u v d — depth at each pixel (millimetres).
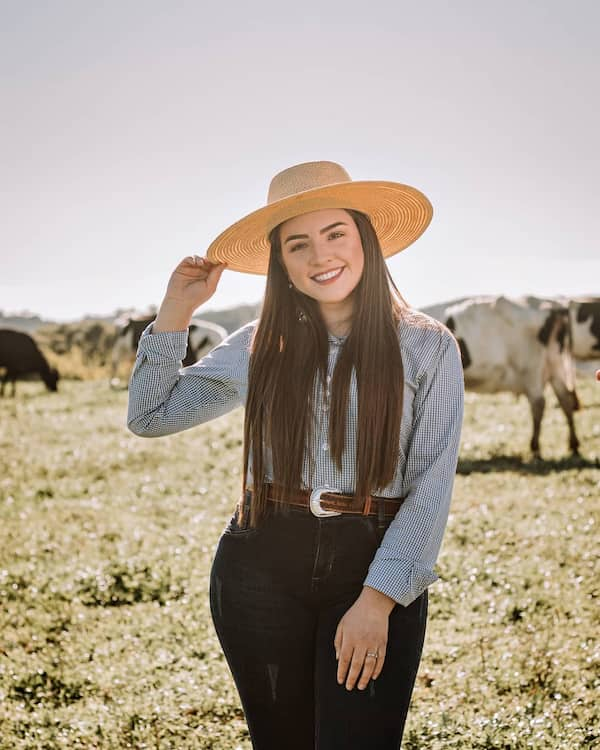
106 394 20031
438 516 2268
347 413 2312
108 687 4289
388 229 2809
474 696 3988
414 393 2355
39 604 5570
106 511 8328
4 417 15992
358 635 2186
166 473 10203
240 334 2609
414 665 2277
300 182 2486
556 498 8180
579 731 3494
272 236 2516
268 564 2350
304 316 2447
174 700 4074
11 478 10086
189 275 2594
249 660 2355
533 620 4895
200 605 5445
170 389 2539
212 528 7422
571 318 17000
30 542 7086
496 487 8891
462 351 12383
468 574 5777
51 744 3678
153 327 2568
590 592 5344
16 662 4625
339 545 2297
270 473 2404
